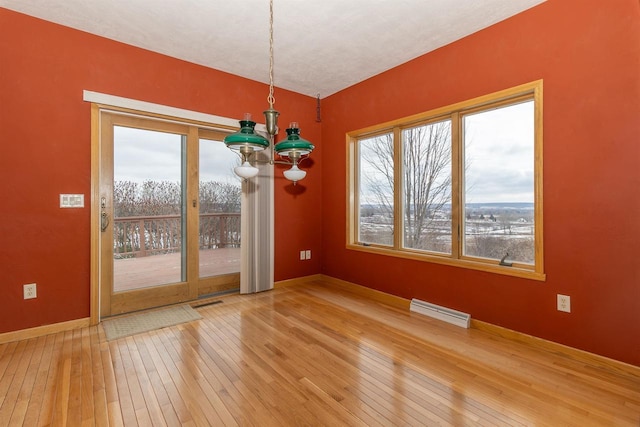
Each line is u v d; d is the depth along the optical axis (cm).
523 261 257
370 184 393
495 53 260
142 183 320
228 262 382
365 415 162
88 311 279
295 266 427
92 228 280
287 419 159
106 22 260
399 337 256
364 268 383
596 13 208
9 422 156
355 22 258
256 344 243
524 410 165
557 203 227
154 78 310
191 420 158
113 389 183
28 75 252
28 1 233
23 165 251
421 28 268
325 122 439
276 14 247
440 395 179
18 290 250
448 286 297
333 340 250
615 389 183
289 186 418
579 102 216
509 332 254
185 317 300
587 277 214
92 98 277
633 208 196
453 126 297
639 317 195
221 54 315
